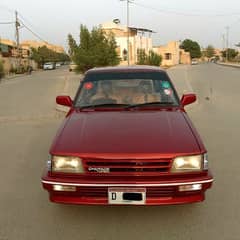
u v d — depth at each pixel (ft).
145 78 17.38
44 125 32.83
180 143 12.37
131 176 11.89
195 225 13.05
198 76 104.01
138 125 13.67
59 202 12.37
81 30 103.65
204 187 12.11
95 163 12.03
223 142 25.08
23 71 182.09
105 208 14.38
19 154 22.93
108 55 101.55
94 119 14.48
